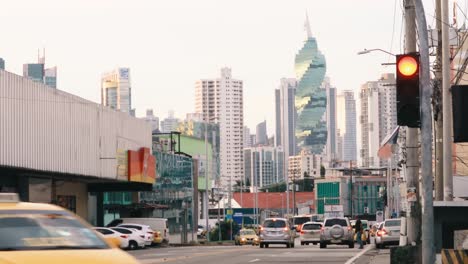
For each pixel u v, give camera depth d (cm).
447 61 3612
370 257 3666
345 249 4728
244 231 7569
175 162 8662
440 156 3916
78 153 5256
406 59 1708
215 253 4203
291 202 15662
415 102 1705
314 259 3475
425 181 1780
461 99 1941
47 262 957
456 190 5341
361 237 4941
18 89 4425
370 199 13075
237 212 15025
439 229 2447
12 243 1009
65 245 1033
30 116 4569
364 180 13188
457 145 6062
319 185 13562
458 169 6053
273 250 4588
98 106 5650
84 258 985
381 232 4850
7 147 4269
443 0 3641
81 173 5288
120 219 6744
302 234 5850
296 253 4097
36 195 5116
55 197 5697
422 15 1770
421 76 1764
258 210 15038
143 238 5709
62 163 4997
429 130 1769
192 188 9238
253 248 5131
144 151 6494
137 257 3838
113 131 5928
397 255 2464
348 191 13100
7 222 1055
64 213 1130
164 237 6769
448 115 3575
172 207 8519
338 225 5025
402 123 1719
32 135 4588
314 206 14488
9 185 4850
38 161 4653
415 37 2750
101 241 1085
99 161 5612
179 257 3769
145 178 6525
